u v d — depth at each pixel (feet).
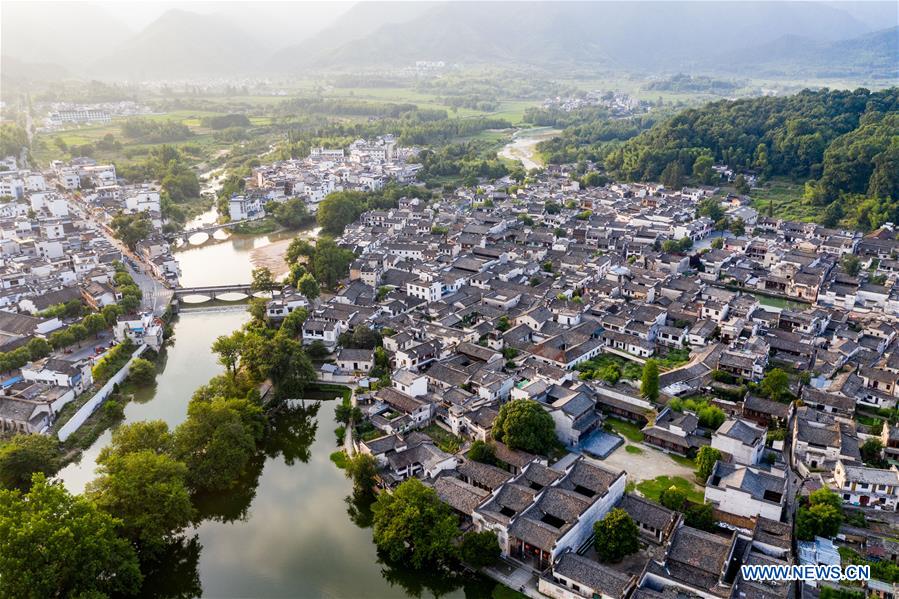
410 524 422.00
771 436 538.88
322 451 574.97
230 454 496.23
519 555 428.15
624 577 376.48
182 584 437.58
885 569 387.14
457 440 558.97
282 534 474.90
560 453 533.14
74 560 364.99
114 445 487.20
